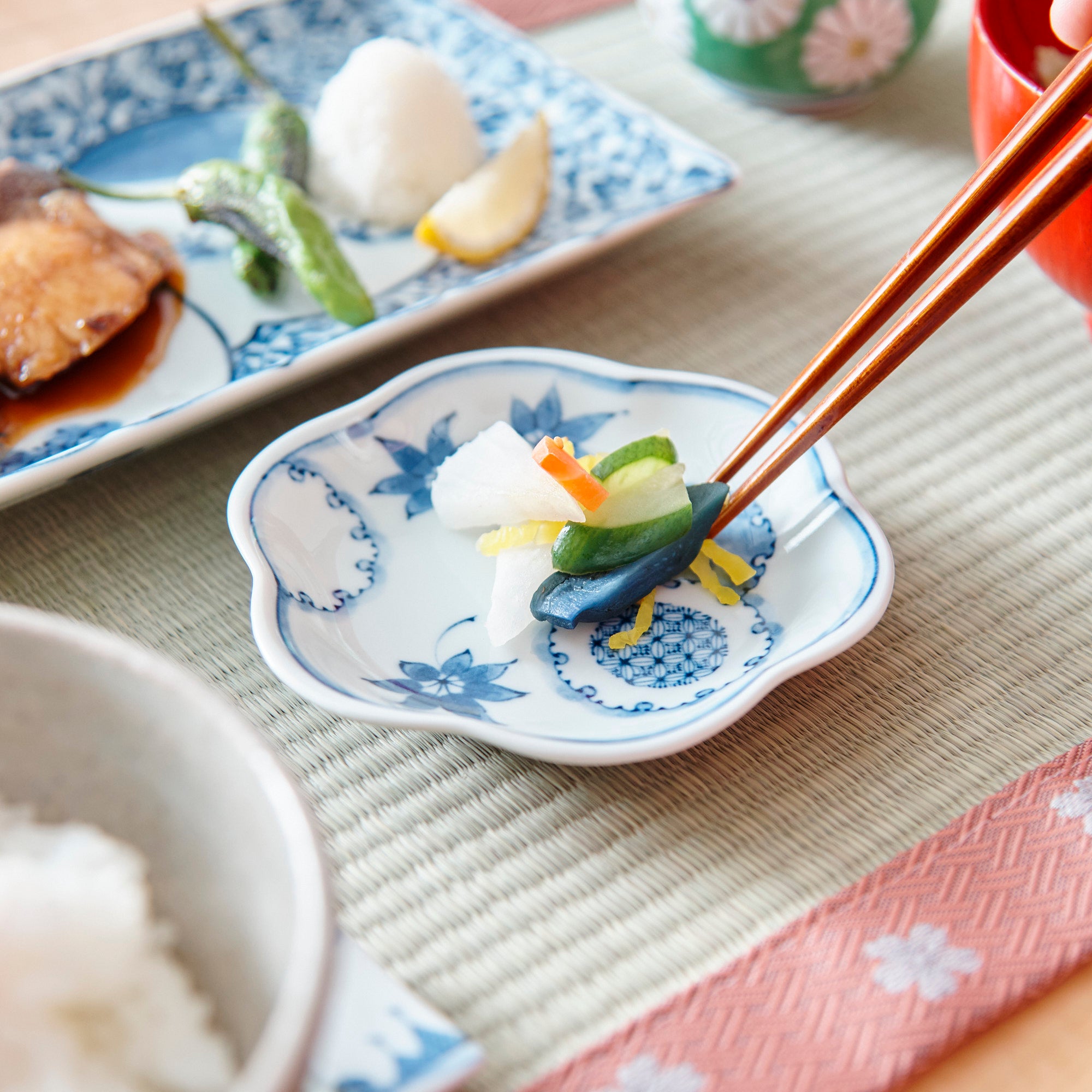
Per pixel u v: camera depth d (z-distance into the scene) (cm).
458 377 55
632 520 52
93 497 55
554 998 48
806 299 60
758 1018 48
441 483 54
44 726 46
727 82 65
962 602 53
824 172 64
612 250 61
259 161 62
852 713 52
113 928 44
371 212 62
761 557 53
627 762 49
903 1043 47
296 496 53
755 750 51
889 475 56
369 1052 46
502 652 52
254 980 44
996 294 60
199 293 59
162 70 65
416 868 50
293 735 51
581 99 64
